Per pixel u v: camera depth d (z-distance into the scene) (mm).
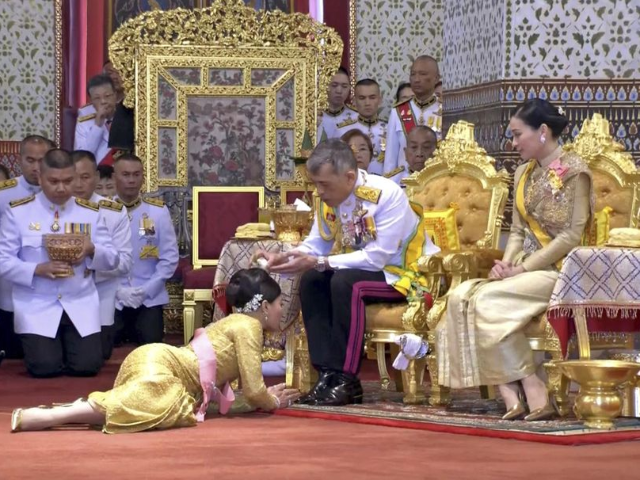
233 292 7008
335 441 5910
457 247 8062
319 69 12914
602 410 6254
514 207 7379
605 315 6734
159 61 12773
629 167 7625
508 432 6027
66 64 15680
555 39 9594
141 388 6309
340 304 7336
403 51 15766
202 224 11547
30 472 4996
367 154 10922
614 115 9586
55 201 10117
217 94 12820
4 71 15148
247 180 12859
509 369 6578
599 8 9586
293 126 12852
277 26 12883
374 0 15742
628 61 9602
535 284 6707
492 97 9766
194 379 6668
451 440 5953
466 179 8305
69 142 15539
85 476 4898
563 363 6363
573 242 6918
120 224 11062
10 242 9961
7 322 11234
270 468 5098
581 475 4953
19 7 15180
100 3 15789
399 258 7547
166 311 13180
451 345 6805
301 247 7844
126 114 13477
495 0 9750
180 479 4832
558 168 7016
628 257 6504
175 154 12820
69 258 9773
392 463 5234
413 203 7656
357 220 7449
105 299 11031
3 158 15109
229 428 6402
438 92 13211
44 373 9734
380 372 8297
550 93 9602
